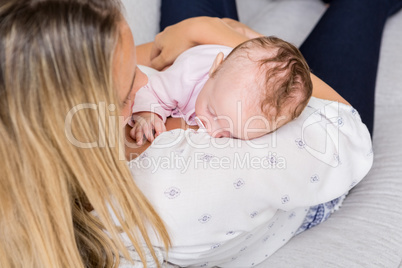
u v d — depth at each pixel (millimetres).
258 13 1815
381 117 1388
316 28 1405
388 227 988
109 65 640
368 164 947
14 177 644
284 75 858
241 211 786
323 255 942
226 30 1121
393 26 1599
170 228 753
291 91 854
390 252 938
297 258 959
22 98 592
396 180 1096
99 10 623
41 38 580
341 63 1298
